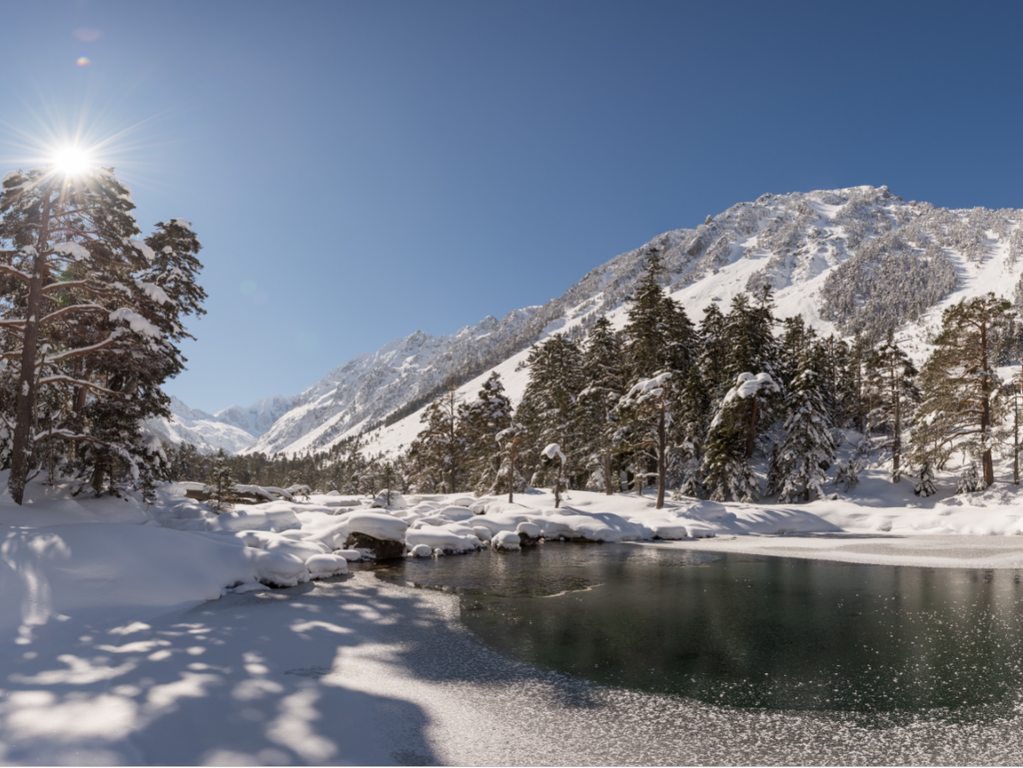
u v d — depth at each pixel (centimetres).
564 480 3591
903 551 2106
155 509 2297
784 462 3838
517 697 696
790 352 4912
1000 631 1005
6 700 572
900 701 682
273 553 1455
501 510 3142
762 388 3719
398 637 968
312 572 1570
